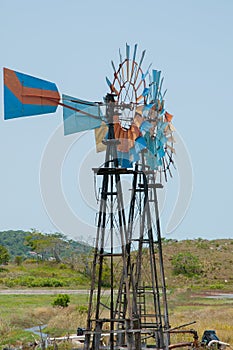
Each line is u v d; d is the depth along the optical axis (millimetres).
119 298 40125
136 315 36938
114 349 36812
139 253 41688
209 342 47656
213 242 189500
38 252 153750
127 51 37438
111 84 36281
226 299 107188
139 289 45969
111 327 36031
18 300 98938
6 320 70500
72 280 132750
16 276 137500
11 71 32281
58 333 61812
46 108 32906
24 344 55406
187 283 143000
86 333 35469
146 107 38031
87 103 34219
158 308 42438
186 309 88188
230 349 49344
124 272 35000
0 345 54750
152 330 41438
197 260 158000
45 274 138250
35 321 72812
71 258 144750
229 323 68812
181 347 48969
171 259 162625
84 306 80438
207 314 79500
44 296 106688
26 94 32500
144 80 38312
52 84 33125
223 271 153750
